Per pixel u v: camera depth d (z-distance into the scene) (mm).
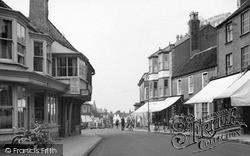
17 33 17859
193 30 44062
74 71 27203
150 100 50188
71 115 31375
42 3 27375
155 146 19297
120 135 34000
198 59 39469
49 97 23484
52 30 30234
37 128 15453
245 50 26188
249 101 20828
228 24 29484
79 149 17250
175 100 40750
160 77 47188
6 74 16219
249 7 25250
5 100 16719
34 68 21438
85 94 27031
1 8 16547
